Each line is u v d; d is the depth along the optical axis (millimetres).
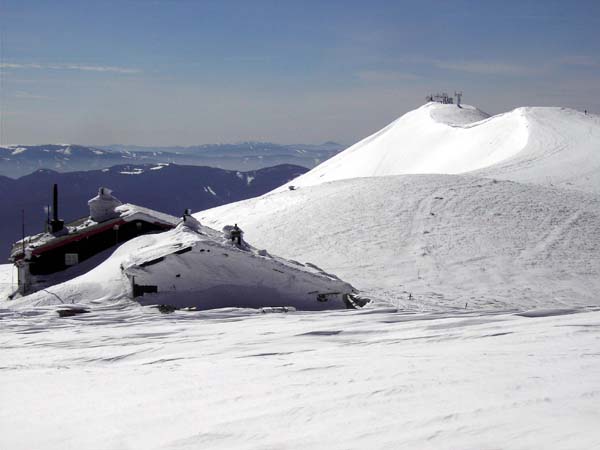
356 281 48438
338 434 7355
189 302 32438
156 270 32688
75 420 9180
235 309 28484
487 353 12469
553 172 102875
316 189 79188
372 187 74188
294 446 7086
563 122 151250
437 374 10383
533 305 41906
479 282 48188
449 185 73562
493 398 8453
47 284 40375
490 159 144375
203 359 14625
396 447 6691
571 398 8234
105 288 33781
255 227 66812
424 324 18797
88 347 18188
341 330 18578
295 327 20094
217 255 33281
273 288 33469
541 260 53312
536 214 64625
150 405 9766
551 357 11562
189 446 7480
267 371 11906
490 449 6289
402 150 196750
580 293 45969
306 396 9430
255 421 8242
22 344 19359
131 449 7574
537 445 6246
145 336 19969
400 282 48250
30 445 8094
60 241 41656
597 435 6387
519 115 166375
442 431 7043
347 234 60406
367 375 10758
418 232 60000
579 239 58594
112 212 45781
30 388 12062
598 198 74500
